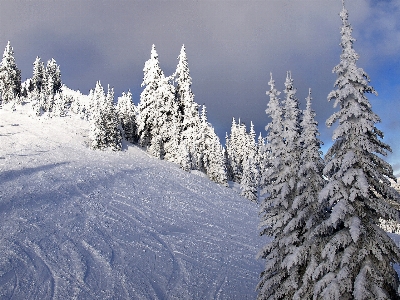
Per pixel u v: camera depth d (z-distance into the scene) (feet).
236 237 102.06
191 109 197.47
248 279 75.66
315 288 38.83
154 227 95.40
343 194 38.60
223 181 193.67
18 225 74.43
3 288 53.52
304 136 53.47
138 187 124.57
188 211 115.96
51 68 306.14
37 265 62.23
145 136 196.34
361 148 39.11
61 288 57.47
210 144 199.31
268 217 57.47
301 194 51.83
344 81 39.86
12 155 123.85
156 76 188.75
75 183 110.11
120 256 74.02
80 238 77.20
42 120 187.73
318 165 51.34
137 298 60.39
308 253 47.83
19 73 253.65
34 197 90.89
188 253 83.56
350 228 36.78
